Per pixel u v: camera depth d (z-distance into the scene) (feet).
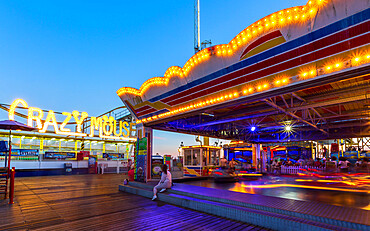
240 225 16.81
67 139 95.61
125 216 19.51
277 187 31.60
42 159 71.20
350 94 27.40
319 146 119.14
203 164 52.80
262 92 21.06
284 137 63.21
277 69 19.69
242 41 21.07
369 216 14.38
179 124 44.39
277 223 15.55
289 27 17.93
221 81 24.23
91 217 19.26
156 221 18.01
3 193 27.78
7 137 81.56
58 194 31.35
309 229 13.93
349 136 54.80
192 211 21.11
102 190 35.27
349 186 32.68
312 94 30.22
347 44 15.75
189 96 28.48
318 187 31.35
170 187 27.78
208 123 41.86
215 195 22.40
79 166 75.97
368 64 15.01
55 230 16.01
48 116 77.41
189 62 26.18
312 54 17.43
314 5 16.34
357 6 14.79
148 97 34.30
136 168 37.99
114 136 98.32
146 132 38.01
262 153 68.08
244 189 29.35
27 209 22.30
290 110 30.17
